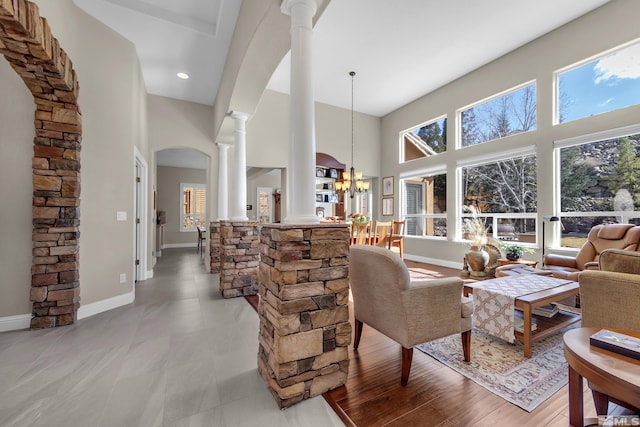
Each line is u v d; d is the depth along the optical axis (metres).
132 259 3.32
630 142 3.26
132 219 3.34
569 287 2.28
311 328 1.54
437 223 5.75
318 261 1.56
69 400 1.51
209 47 3.53
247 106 3.63
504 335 2.05
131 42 3.38
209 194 5.32
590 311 1.48
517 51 4.23
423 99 5.89
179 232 9.38
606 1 3.30
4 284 2.44
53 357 1.97
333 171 6.48
